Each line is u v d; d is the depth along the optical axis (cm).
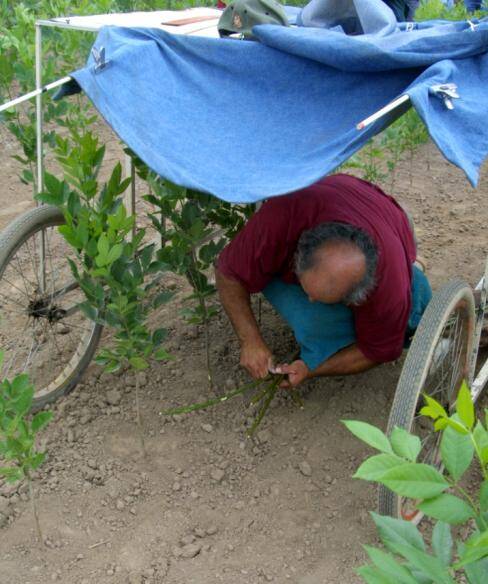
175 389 390
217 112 281
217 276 333
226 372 403
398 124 571
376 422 375
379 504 279
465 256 541
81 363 378
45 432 361
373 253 279
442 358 319
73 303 415
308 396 389
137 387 334
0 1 832
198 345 424
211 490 334
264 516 321
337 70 291
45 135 482
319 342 331
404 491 137
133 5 817
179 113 276
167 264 338
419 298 345
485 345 400
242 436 362
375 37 315
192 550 301
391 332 313
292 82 290
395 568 139
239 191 237
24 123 701
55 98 320
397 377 404
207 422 369
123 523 316
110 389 388
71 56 605
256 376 343
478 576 146
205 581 290
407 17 588
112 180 314
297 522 319
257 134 275
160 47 290
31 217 340
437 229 584
